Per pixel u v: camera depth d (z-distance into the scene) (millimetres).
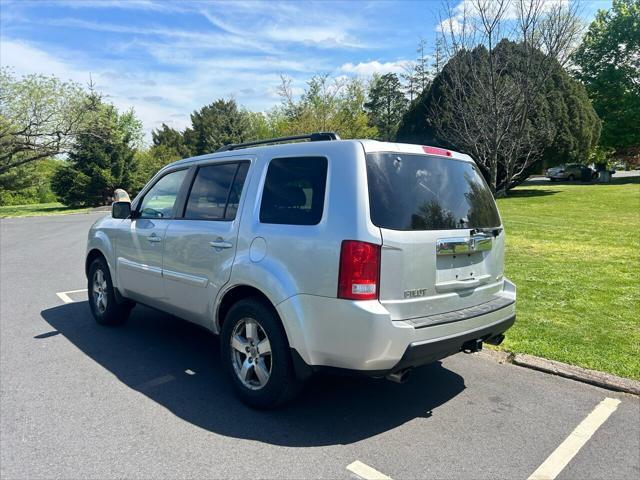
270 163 3803
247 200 3850
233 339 3826
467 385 4176
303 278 3281
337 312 3104
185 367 4602
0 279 8875
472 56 11367
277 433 3363
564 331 5285
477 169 4121
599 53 37750
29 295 7602
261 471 2906
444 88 18359
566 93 24922
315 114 26812
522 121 10461
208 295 4082
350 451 3137
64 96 33344
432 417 3605
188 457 3057
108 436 3314
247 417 3600
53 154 34500
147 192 5234
